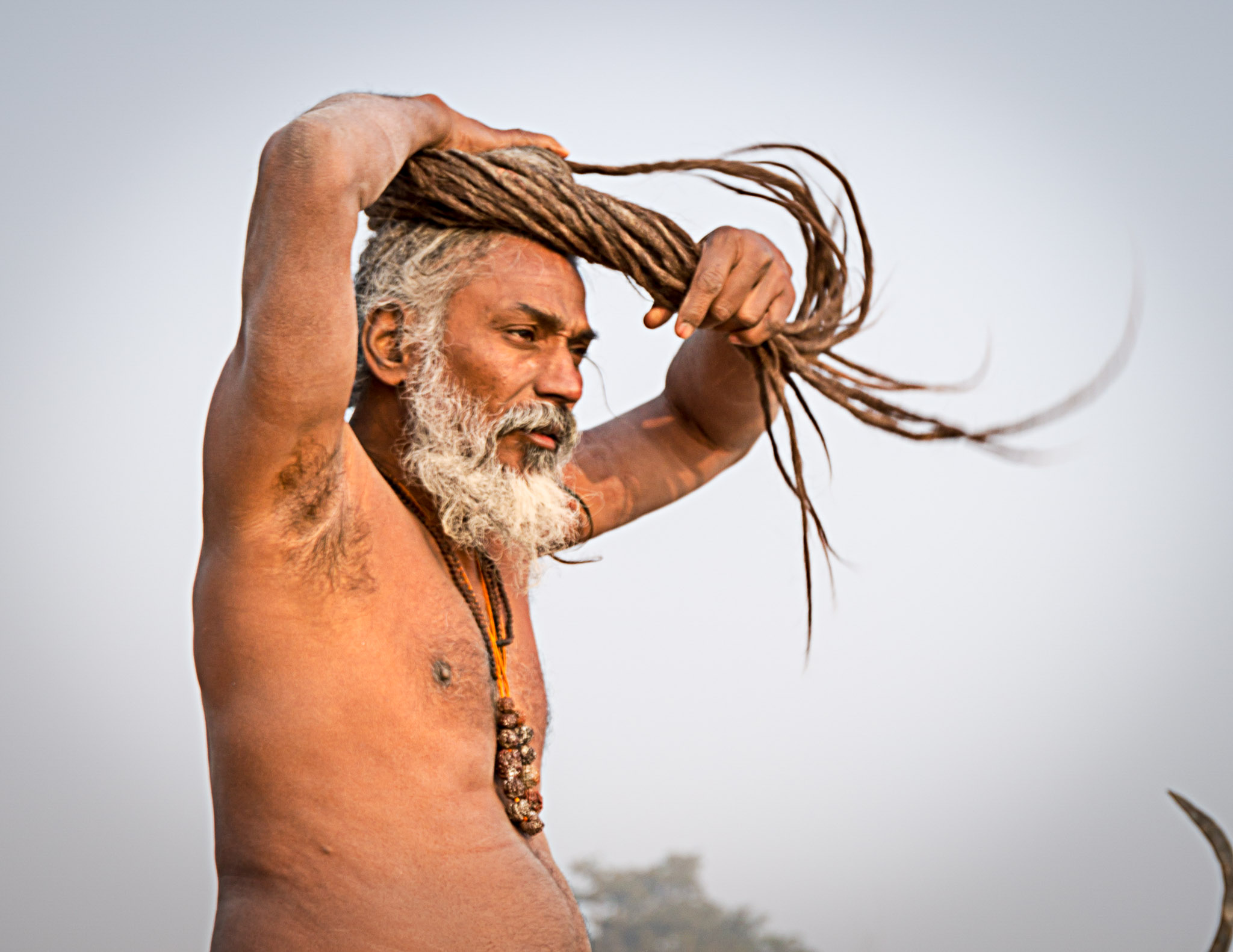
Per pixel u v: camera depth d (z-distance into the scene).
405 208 2.58
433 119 2.45
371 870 2.17
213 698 2.27
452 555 2.58
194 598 2.31
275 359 2.03
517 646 2.69
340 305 2.07
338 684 2.23
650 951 18.25
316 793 2.20
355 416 2.68
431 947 2.15
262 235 2.05
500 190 2.48
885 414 2.63
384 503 2.43
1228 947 2.26
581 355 2.63
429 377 2.52
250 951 2.14
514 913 2.25
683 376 3.16
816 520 2.78
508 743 2.46
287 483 2.14
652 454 3.16
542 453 2.58
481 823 2.32
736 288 2.47
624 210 2.50
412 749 2.28
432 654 2.38
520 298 2.50
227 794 2.25
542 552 2.86
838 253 2.79
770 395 3.10
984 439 2.56
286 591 2.21
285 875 2.17
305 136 2.05
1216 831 2.31
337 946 2.13
